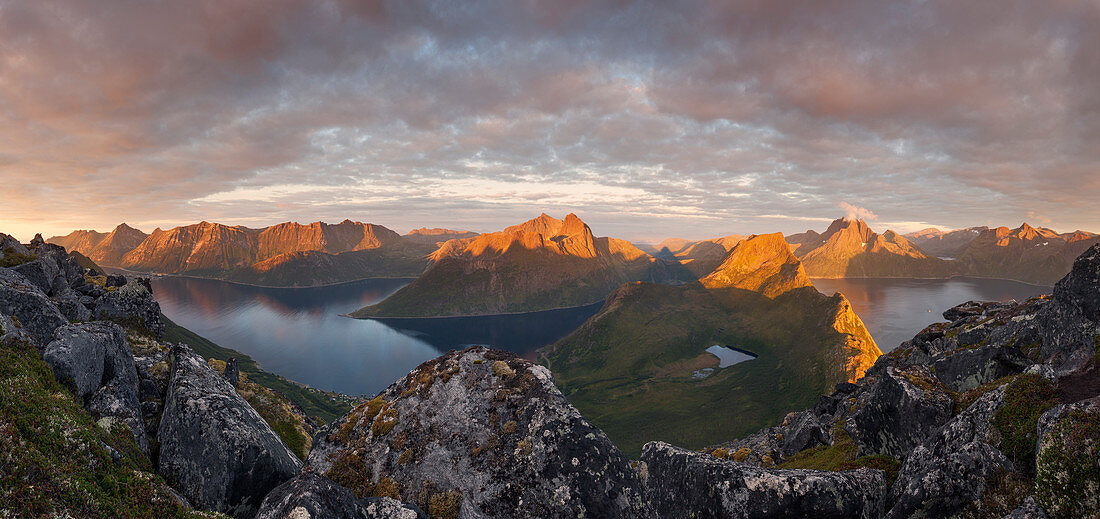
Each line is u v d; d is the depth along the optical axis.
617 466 18.70
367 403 24.12
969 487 18.27
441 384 23.50
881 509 20.30
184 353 26.97
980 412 21.23
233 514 18.42
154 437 22.02
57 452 15.61
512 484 18.59
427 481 19.27
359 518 14.92
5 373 18.31
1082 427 16.19
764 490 19.73
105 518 14.32
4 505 12.90
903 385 28.27
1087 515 14.95
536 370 23.27
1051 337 31.88
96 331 25.69
